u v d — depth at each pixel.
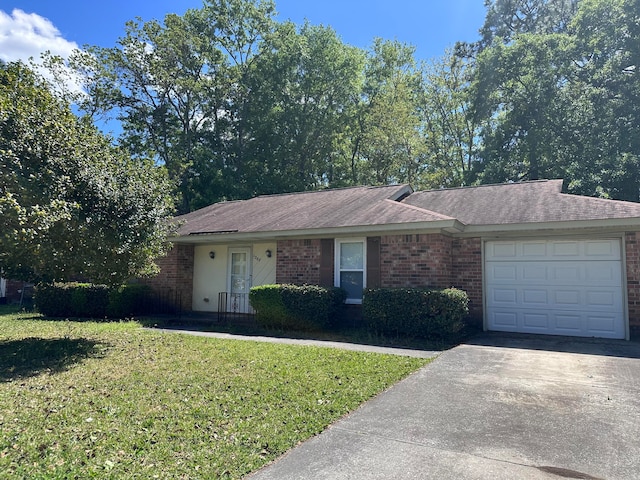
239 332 10.74
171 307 13.95
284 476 3.39
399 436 4.14
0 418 4.48
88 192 7.65
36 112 7.42
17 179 6.55
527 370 6.57
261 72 31.69
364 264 11.14
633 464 3.54
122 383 5.80
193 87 29.20
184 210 30.12
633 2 20.52
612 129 21.56
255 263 13.79
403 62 34.69
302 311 10.65
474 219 10.87
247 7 32.38
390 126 29.20
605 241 9.77
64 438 4.01
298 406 4.89
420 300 9.25
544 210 10.36
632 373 6.34
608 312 9.63
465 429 4.29
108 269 8.32
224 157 31.91
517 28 31.06
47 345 8.42
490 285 10.85
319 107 33.31
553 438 4.05
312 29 33.00
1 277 8.63
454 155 32.88
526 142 25.19
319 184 34.50
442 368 6.72
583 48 22.91
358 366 6.74
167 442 3.94
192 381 5.88
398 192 14.10
